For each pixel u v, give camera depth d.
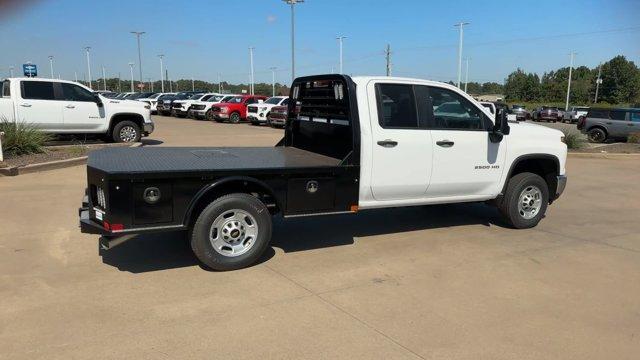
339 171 5.58
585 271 5.44
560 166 7.32
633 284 5.09
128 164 5.07
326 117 6.30
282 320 4.10
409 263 5.56
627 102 108.81
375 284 4.92
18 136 11.68
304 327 3.99
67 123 14.66
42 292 4.54
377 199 6.05
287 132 7.35
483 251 6.07
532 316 4.29
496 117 6.49
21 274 4.95
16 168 10.13
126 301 4.39
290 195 5.37
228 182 5.04
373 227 7.07
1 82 14.30
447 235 6.75
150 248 5.84
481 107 6.61
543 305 4.52
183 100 34.69
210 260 5.05
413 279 5.07
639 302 4.64
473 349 3.72
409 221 7.48
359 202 5.95
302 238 6.45
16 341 3.66
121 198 4.58
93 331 3.84
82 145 14.26
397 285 4.91
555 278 5.20
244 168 5.06
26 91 14.07
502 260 5.74
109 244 4.69
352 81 5.81
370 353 3.62
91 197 4.94
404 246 6.20
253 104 28.30
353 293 4.68
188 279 4.93
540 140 7.12
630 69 108.62
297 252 5.86
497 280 5.11
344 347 3.70
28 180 9.66
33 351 3.53
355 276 5.12
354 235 6.64
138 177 4.59
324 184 5.54
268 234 5.31
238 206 5.10
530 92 123.69
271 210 5.57
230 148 6.96
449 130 6.32
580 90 115.06
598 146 20.23
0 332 3.79
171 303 4.37
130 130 15.88
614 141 23.73
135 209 4.64
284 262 5.50
